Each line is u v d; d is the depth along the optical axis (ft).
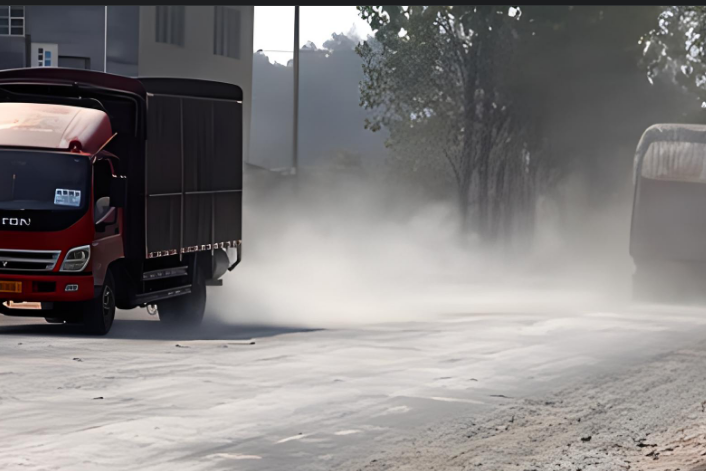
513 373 60.64
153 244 80.79
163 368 58.39
